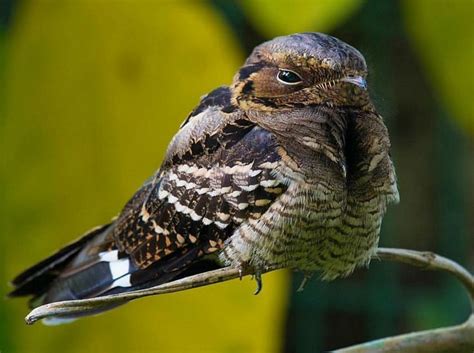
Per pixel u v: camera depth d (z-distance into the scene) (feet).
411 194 15.11
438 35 14.43
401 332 15.05
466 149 15.08
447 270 13.96
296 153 13.91
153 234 14.03
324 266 13.99
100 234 14.12
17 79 14.35
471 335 13.88
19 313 14.34
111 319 14.34
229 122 13.97
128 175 14.35
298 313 15.03
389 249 14.01
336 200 13.91
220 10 14.85
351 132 13.96
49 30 14.35
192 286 13.74
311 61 13.94
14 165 14.33
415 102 15.08
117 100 14.34
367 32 14.97
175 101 14.33
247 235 13.92
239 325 14.32
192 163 13.99
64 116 14.35
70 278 14.07
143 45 14.33
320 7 14.11
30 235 14.33
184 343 14.33
